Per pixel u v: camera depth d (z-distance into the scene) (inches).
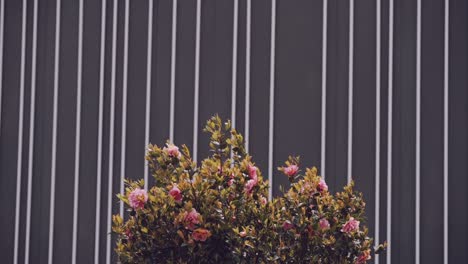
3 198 183.3
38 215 182.7
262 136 180.2
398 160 179.6
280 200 108.7
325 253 106.3
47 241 182.2
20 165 183.6
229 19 181.9
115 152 182.4
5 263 181.9
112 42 183.2
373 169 179.2
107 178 182.2
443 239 178.9
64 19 184.4
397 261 178.5
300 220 105.2
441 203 179.2
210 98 181.5
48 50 184.2
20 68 184.4
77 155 182.9
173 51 182.4
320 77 180.2
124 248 105.6
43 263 182.4
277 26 181.3
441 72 180.2
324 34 180.7
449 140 180.1
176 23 182.4
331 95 180.1
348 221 107.6
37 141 183.8
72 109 183.3
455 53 180.4
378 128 179.3
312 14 181.2
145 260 104.1
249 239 102.7
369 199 179.2
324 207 108.1
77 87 183.3
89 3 184.1
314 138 179.8
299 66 180.7
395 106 180.1
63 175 182.9
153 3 182.9
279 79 180.9
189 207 102.3
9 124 184.1
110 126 182.7
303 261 105.0
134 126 182.4
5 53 184.5
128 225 106.6
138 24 183.0
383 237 178.7
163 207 103.4
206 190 105.7
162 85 182.4
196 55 182.2
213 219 104.0
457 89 180.1
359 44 180.2
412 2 180.7
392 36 180.2
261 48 181.3
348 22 180.4
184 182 105.6
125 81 182.5
